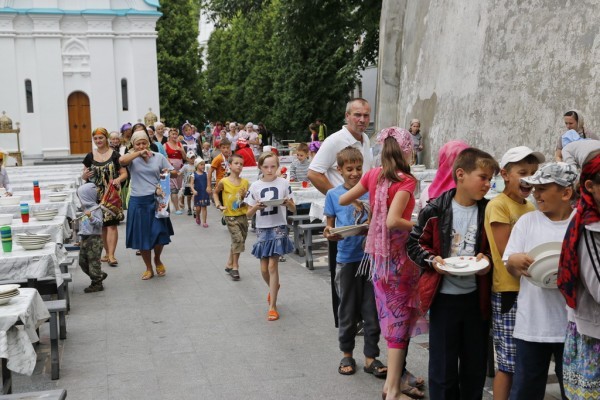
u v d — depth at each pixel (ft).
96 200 26.94
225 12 74.33
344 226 16.20
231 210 28.27
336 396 15.64
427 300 12.79
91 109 119.44
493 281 12.74
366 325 16.78
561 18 28.53
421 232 12.98
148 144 28.50
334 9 72.23
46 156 117.19
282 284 27.53
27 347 14.11
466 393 13.34
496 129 32.50
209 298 25.41
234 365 17.95
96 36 118.21
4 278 19.76
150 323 22.21
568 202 11.57
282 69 118.01
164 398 15.81
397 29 48.67
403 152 14.43
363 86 121.39
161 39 142.10
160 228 28.78
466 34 36.40
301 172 39.96
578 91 27.04
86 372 17.69
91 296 26.17
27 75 116.88
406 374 15.74
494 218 12.50
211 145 106.32
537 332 11.70
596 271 9.89
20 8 115.85
